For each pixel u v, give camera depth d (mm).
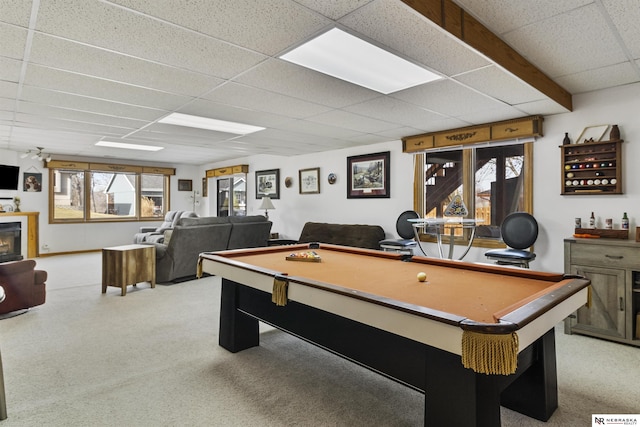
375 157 5383
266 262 2717
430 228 4656
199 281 5168
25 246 7004
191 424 1829
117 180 8516
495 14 1953
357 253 3156
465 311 1479
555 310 1516
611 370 2432
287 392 2156
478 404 1419
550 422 1857
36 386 2209
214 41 2053
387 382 2287
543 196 3693
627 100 3148
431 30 1871
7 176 6797
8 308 3498
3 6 1664
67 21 1816
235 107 3479
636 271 2795
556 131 3598
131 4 1655
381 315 1552
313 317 2143
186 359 2613
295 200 6887
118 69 2498
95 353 2699
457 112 3557
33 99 3244
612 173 3213
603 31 2129
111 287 4773
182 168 9547
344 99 3168
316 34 1969
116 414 1913
